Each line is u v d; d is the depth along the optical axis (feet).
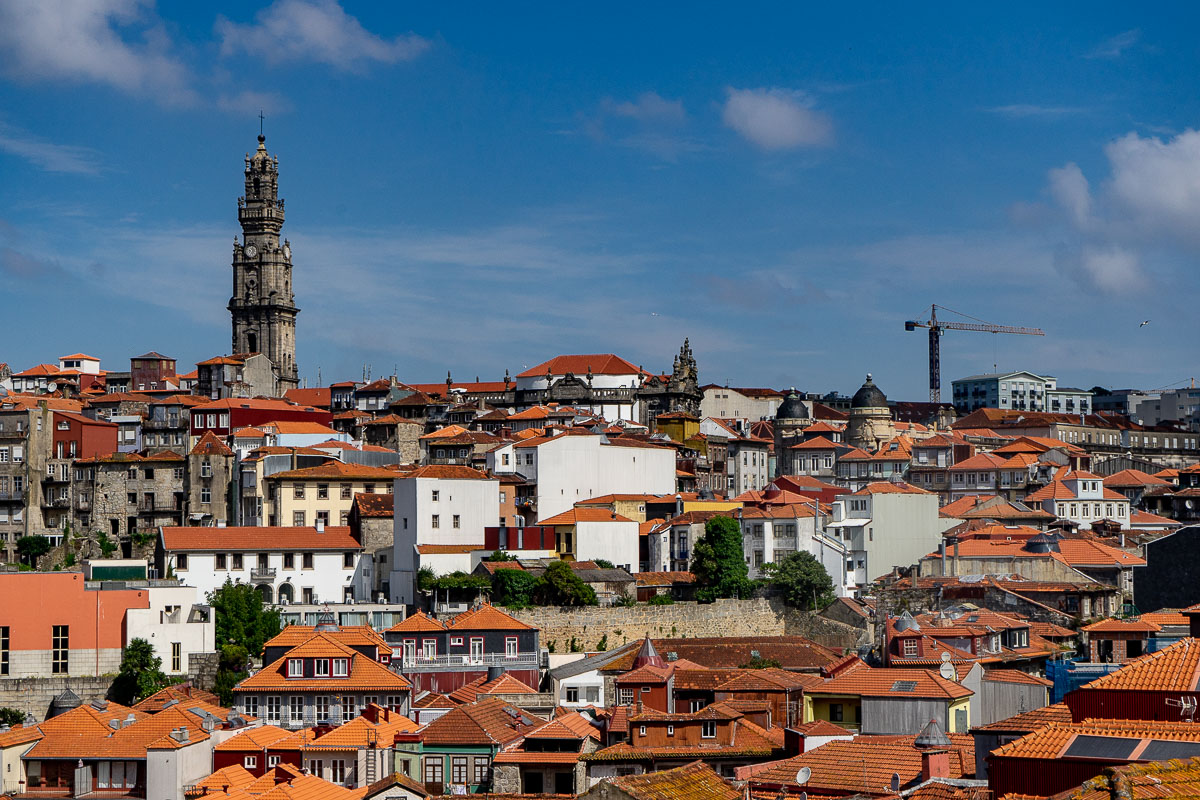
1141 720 239.09
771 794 313.73
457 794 415.03
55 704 590.55
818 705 443.73
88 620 633.20
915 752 324.39
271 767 459.73
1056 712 311.88
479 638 602.44
